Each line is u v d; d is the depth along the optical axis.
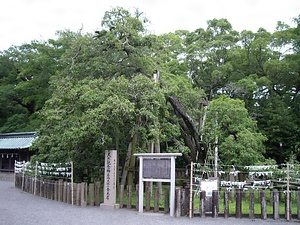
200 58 22.53
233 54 22.41
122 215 8.67
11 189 15.92
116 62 12.95
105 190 9.88
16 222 7.56
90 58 12.83
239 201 8.53
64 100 11.54
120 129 12.01
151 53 14.21
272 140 20.09
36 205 10.42
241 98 21.69
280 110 20.39
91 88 11.05
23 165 16.08
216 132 13.36
